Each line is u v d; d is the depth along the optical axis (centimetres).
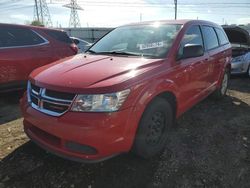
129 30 450
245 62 880
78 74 304
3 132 423
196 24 466
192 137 409
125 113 283
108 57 376
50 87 293
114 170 322
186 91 401
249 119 491
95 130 268
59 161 338
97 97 273
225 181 308
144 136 318
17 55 576
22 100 344
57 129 281
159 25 438
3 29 569
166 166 332
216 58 519
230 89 730
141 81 305
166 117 359
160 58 361
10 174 312
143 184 300
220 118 492
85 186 296
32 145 377
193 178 312
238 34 939
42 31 639
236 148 380
